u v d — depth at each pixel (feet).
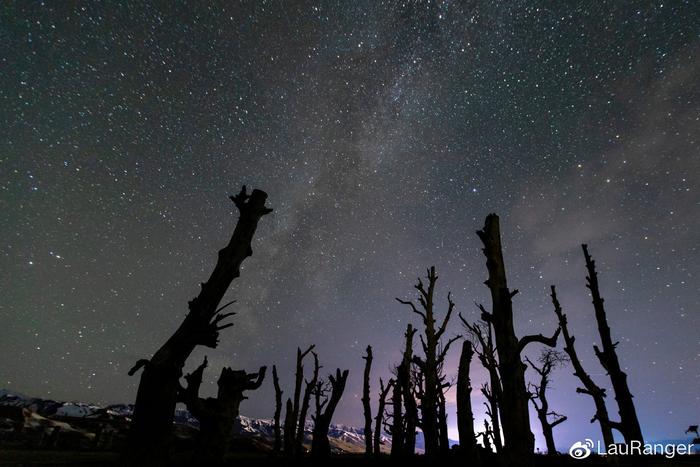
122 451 13.82
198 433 22.66
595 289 32.55
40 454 46.19
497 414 39.91
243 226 19.22
